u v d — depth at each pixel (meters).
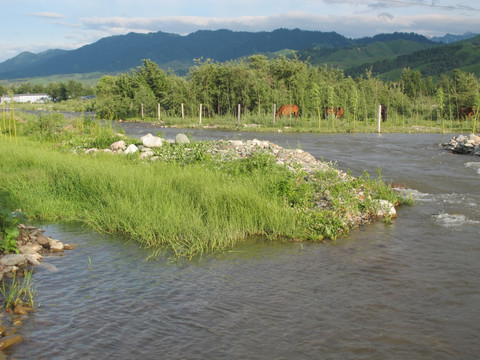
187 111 46.44
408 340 4.98
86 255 7.52
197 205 9.59
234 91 45.22
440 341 4.97
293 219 9.12
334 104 43.25
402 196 12.29
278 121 38.50
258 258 7.56
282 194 10.48
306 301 5.90
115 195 10.31
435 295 6.15
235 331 5.09
